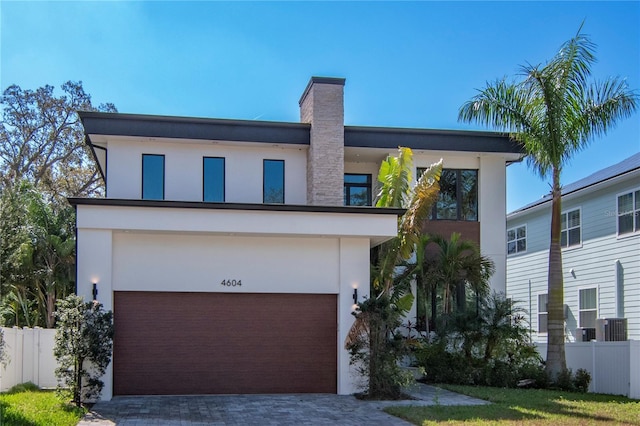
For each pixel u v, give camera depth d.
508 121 18.11
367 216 15.85
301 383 15.81
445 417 12.08
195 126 19.00
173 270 15.38
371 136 20.19
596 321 21.66
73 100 37.09
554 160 17.67
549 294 17.89
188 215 14.94
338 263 16.19
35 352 16.64
